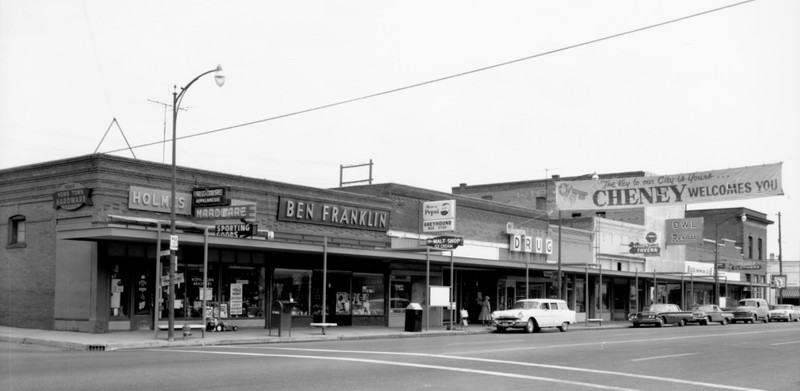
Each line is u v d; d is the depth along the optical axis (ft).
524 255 154.20
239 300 100.22
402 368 53.26
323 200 111.34
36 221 93.91
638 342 90.74
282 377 46.47
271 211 103.86
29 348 70.85
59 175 90.84
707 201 105.70
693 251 229.66
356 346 75.92
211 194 90.74
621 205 115.96
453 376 49.83
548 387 46.29
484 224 144.36
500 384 46.83
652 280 201.16
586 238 176.04
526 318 115.85
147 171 90.07
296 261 107.76
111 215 82.33
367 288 118.93
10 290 95.76
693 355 73.20
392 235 123.95
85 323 86.74
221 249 97.19
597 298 180.14
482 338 96.37
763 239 277.44
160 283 87.04
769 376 56.54
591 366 59.98
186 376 45.70
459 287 142.61
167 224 84.89
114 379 43.75
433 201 129.80
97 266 86.28
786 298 289.12
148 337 80.38
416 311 106.52
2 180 98.22
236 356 60.08
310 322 110.01
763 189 99.96
